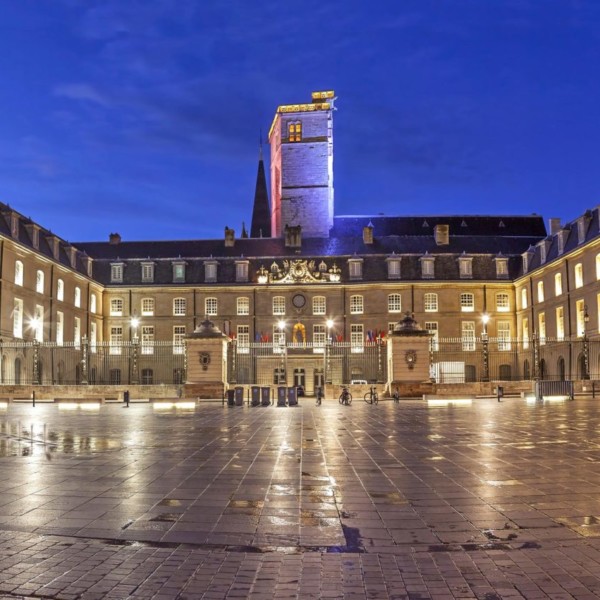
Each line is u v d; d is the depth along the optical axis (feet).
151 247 256.73
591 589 21.17
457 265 239.71
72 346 157.28
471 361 231.30
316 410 103.86
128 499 33.24
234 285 238.89
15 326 177.58
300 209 269.64
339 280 237.66
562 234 202.59
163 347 236.22
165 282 241.55
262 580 22.04
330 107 273.95
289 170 272.31
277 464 44.29
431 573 22.68
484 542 26.07
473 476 39.52
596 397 132.16
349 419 83.41
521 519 29.40
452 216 277.23
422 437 60.59
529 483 37.29
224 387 138.31
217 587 21.42
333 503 32.50
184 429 69.46
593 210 185.68
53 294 201.05
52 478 38.78
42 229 199.62
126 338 238.89
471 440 57.72
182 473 40.63
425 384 137.49
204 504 32.19
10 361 170.91
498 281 236.63
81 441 57.67
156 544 25.73
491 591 21.07
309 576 22.41
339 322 236.43
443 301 235.61
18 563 23.49
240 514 30.27
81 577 22.18
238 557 24.29
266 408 110.73
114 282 241.76
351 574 22.61
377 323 234.99
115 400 136.87
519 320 234.17
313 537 26.73
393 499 33.37
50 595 20.71
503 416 85.05
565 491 35.12
